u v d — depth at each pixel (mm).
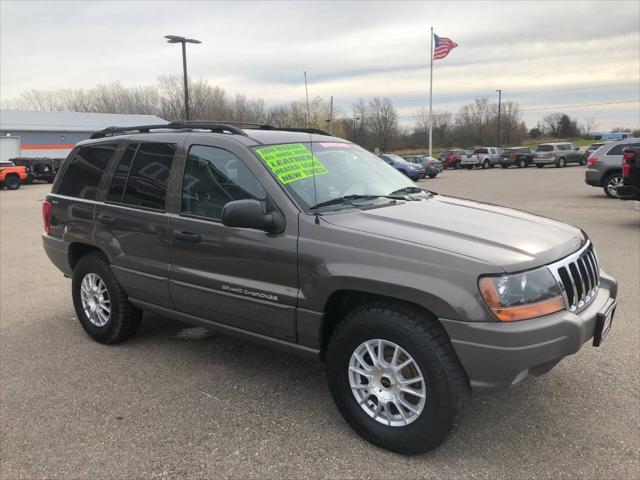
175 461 2979
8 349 4688
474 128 81812
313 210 3295
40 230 12078
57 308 5910
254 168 3488
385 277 2848
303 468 2887
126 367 4230
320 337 3223
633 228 9664
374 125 66812
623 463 2826
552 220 3676
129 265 4238
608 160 15164
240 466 2918
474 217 3391
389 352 3018
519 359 2637
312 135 4234
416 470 2838
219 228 3572
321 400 3635
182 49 23938
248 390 3795
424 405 2840
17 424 3422
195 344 4691
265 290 3354
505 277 2666
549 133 94688
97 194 4535
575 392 3588
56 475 2889
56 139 49156
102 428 3340
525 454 2939
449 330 2705
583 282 3064
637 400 3461
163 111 66438
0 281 7188
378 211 3371
